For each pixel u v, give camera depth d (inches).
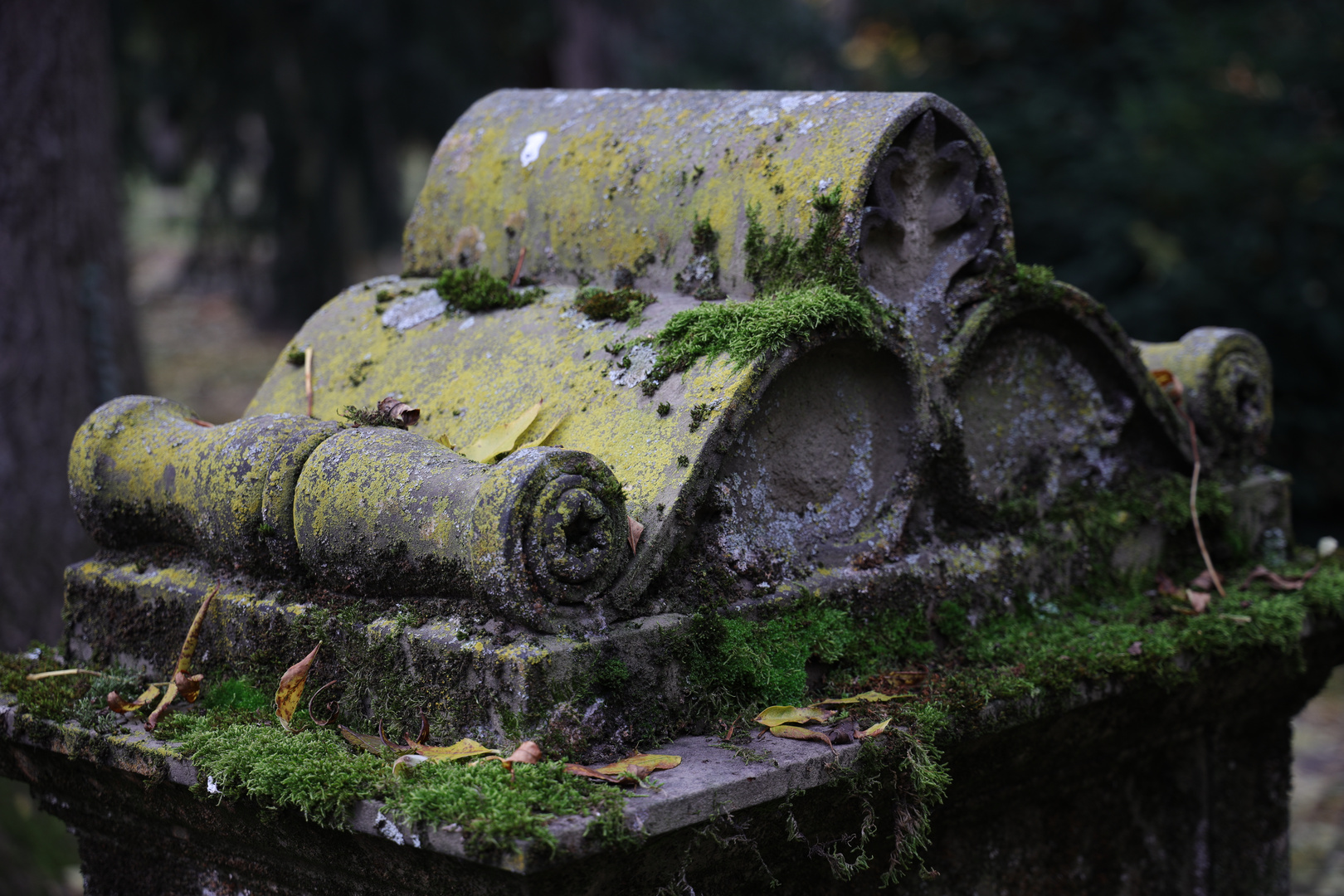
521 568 67.1
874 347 85.0
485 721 68.8
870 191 86.7
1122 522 107.0
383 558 73.8
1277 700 120.8
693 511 75.5
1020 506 99.1
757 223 88.5
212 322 507.8
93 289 181.2
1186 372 117.6
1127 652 94.0
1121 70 289.9
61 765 85.7
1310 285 280.1
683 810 64.5
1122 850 110.9
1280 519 122.6
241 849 79.2
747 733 75.0
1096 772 105.1
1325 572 116.4
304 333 109.4
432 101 385.1
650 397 81.3
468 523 68.6
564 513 68.4
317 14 363.9
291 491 79.6
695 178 93.9
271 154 408.5
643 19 418.3
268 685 80.4
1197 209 274.8
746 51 366.0
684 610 75.9
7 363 173.2
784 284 86.2
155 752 75.9
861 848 75.8
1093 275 271.9
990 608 95.7
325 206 423.5
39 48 176.2
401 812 63.2
